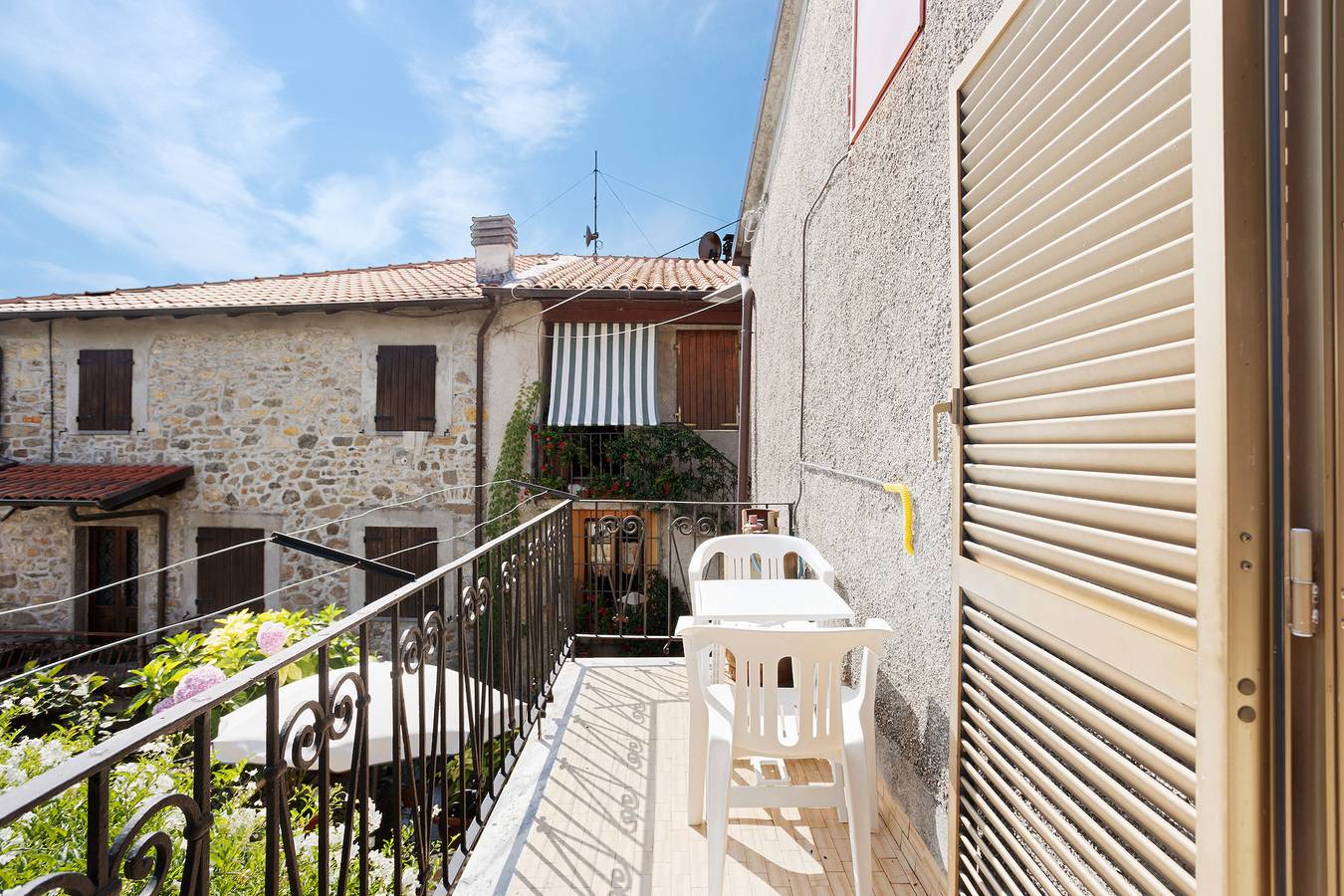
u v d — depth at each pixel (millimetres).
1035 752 1342
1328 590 779
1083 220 1208
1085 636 1187
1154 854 998
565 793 2734
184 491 9422
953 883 1748
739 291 8281
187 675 3039
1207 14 871
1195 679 918
